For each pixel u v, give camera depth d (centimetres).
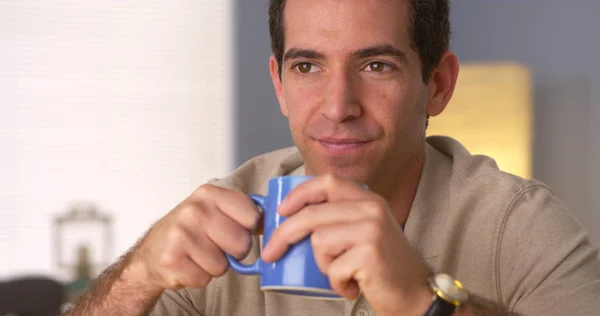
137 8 757
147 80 758
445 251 202
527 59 711
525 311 183
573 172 696
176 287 160
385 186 200
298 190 141
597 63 693
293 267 139
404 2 185
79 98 746
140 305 170
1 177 730
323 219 137
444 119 645
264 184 236
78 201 742
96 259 718
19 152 735
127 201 752
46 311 414
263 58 769
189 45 766
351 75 182
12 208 731
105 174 748
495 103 638
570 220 196
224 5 771
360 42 180
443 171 214
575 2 700
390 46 181
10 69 734
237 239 151
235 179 236
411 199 209
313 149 187
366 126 182
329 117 181
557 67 703
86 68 747
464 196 205
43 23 740
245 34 770
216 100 769
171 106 762
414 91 191
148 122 758
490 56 718
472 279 200
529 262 191
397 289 138
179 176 762
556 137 701
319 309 200
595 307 173
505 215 199
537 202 200
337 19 180
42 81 740
